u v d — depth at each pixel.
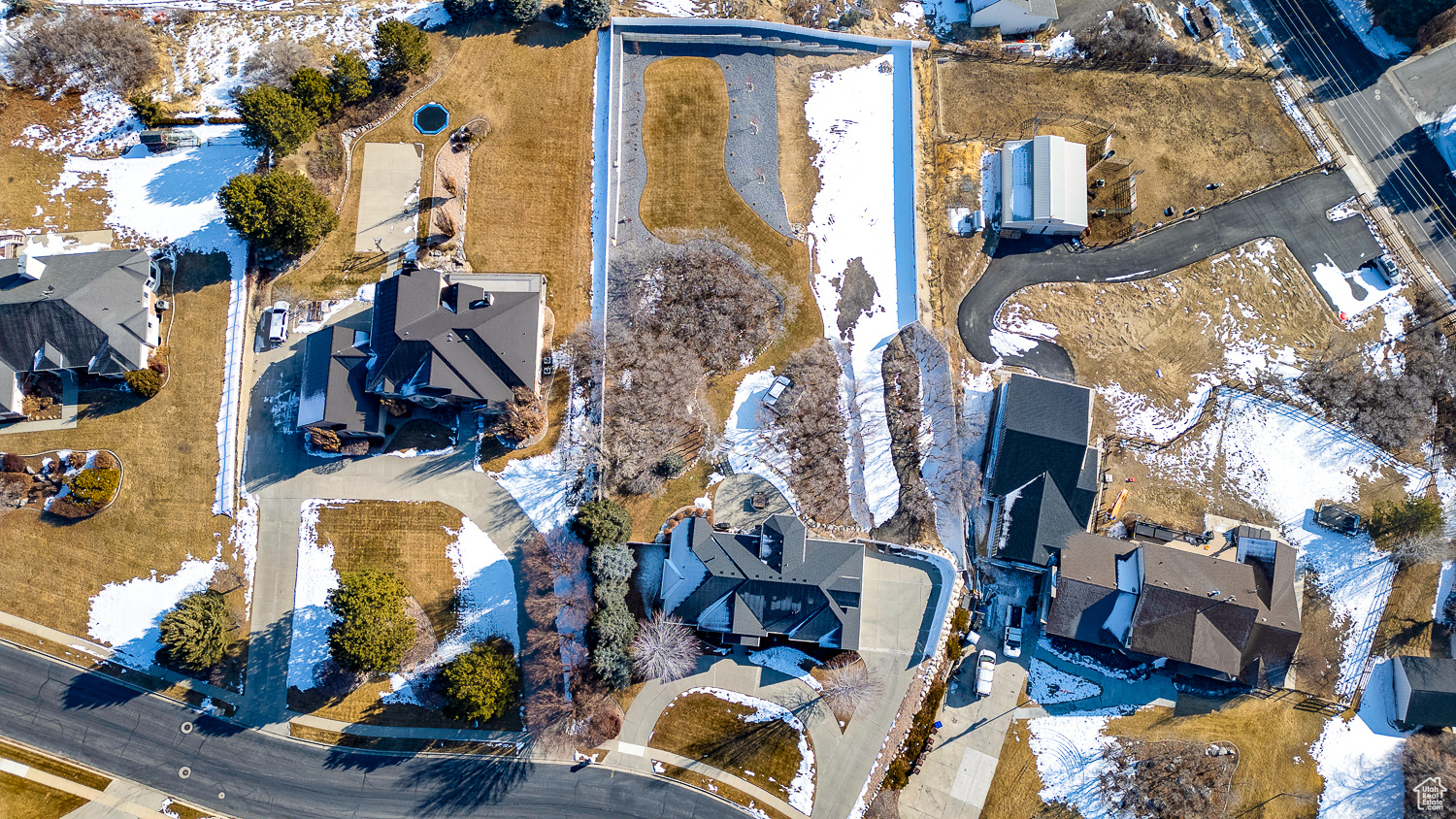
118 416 47.78
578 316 49.81
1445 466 48.78
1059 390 48.06
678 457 48.38
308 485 47.47
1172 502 48.97
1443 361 49.62
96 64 50.91
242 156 50.75
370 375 46.03
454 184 50.88
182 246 49.62
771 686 46.34
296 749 45.75
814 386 49.66
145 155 50.62
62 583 46.69
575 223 51.06
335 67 50.06
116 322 46.34
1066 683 46.69
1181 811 45.50
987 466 48.91
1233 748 46.16
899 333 50.81
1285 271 51.50
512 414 46.84
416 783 45.69
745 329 50.34
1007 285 51.66
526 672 45.84
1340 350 50.34
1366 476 48.94
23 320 45.50
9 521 46.94
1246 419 49.75
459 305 45.72
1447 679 45.41
